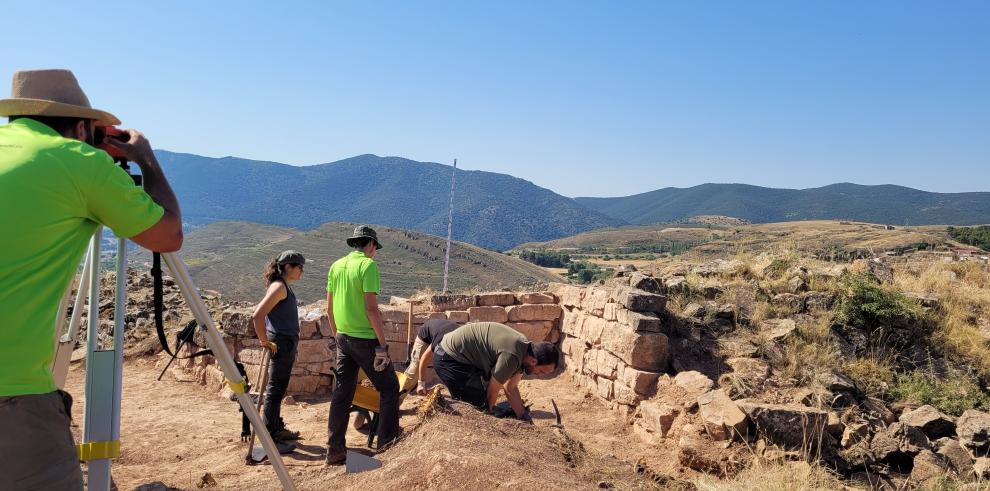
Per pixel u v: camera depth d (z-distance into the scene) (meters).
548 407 9.62
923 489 6.37
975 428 7.15
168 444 7.35
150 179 2.74
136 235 2.51
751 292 10.34
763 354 9.03
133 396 9.42
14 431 2.19
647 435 8.05
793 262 11.68
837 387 8.27
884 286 10.92
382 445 6.12
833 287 10.35
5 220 2.14
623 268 12.50
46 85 2.54
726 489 5.64
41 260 2.23
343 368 6.43
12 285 2.16
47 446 2.27
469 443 4.54
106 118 2.63
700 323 9.62
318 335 10.09
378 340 6.27
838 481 6.39
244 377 3.46
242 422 7.30
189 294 3.14
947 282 11.71
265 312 6.89
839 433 7.18
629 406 8.75
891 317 9.77
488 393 6.46
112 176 2.39
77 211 2.33
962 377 9.10
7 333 2.15
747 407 6.99
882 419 7.94
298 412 9.11
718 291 10.47
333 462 6.37
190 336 3.83
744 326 9.73
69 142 2.36
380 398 6.25
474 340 6.57
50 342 2.30
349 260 6.46
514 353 6.37
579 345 10.93
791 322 9.63
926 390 8.59
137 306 13.23
